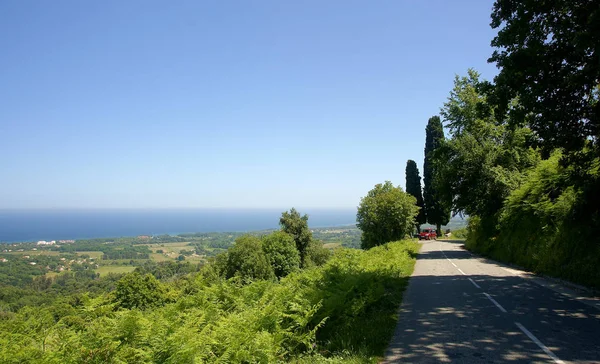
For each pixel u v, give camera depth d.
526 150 31.16
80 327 6.63
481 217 33.31
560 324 7.94
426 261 25.80
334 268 13.23
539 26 12.59
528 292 12.16
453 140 33.91
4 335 6.64
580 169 14.20
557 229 16.42
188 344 4.96
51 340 6.34
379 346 6.74
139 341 5.59
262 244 55.69
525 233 21.14
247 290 10.12
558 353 6.08
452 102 35.03
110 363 5.15
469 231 38.44
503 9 13.17
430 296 12.01
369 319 8.97
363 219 49.12
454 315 9.11
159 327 5.48
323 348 6.99
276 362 5.91
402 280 15.41
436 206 63.12
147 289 26.27
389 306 10.52
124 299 25.62
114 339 5.69
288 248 55.81
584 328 7.58
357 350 6.58
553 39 12.49
